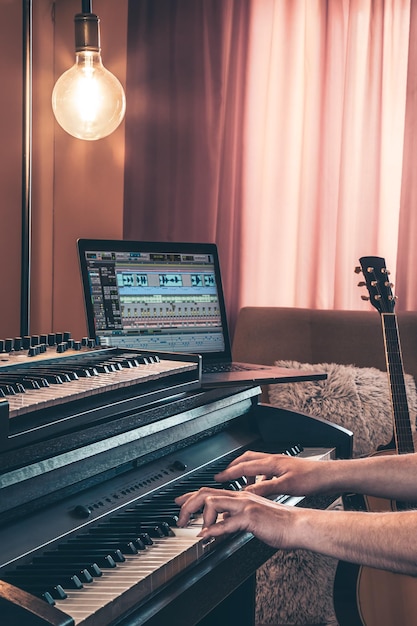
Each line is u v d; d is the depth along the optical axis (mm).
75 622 849
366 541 1108
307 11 2959
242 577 1276
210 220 3055
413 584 2014
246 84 3035
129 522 1191
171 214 3104
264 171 3043
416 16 2803
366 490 1433
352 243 2965
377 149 2906
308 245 2980
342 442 1925
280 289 3057
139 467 1424
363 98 2926
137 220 3143
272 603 2236
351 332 2662
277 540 1137
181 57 3057
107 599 912
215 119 3033
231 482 1466
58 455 1123
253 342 2703
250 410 1959
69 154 3355
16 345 1467
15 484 1048
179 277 2156
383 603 2012
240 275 3068
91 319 1951
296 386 2533
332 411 2480
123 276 2035
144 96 3107
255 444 1893
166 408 1450
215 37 3018
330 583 2254
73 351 1509
